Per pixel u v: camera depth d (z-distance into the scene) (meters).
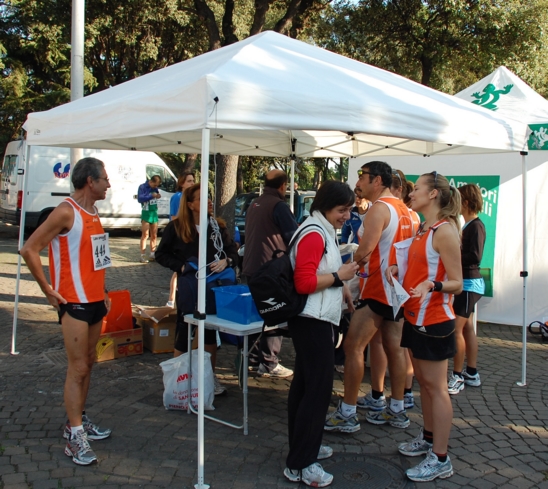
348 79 3.94
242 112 3.09
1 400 4.37
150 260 11.91
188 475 3.29
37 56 20.39
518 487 3.24
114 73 23.05
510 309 7.43
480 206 4.66
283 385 4.90
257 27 11.12
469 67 16.03
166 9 16.11
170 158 24.58
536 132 5.51
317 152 6.82
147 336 5.75
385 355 4.10
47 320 6.88
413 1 15.16
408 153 6.05
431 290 3.10
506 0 14.05
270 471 3.36
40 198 14.38
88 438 3.69
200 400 3.13
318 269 3.08
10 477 3.21
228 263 4.40
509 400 4.68
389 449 3.70
